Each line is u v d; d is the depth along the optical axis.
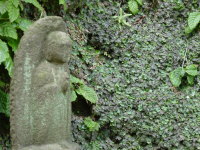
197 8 3.25
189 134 2.88
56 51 2.29
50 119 2.30
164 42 3.15
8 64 2.60
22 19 2.73
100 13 3.21
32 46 2.27
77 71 3.02
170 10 3.25
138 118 2.94
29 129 2.29
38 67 2.29
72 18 3.17
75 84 2.89
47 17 2.29
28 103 2.28
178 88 3.04
